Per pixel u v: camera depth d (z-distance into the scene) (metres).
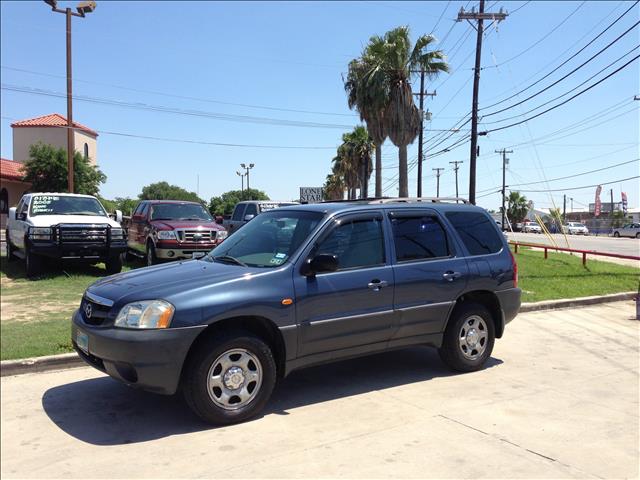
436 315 5.86
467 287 6.09
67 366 6.22
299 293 4.95
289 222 5.66
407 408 5.06
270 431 4.52
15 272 12.73
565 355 7.05
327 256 4.95
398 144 26.86
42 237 11.38
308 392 5.51
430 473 3.80
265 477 3.74
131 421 4.71
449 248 6.11
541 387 5.71
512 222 84.38
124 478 3.73
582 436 4.46
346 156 45.16
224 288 4.66
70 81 22.78
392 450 4.16
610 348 7.43
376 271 5.45
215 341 4.53
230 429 4.55
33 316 8.12
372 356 6.91
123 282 4.96
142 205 14.98
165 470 3.84
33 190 33.38
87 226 11.72
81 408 5.01
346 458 4.02
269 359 4.77
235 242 5.91
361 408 5.05
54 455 4.07
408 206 6.03
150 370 4.33
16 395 5.34
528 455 4.10
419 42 25.98
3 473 3.79
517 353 7.14
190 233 12.88
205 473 3.80
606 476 3.79
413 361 6.68
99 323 4.67
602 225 74.25
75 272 12.50
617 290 12.10
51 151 33.22
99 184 35.59
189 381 4.46
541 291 11.66
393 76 26.38
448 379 5.96
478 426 4.64
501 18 24.75
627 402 5.27
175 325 4.38
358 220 5.56
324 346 5.13
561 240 38.16
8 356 6.12
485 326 6.30
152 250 13.20
